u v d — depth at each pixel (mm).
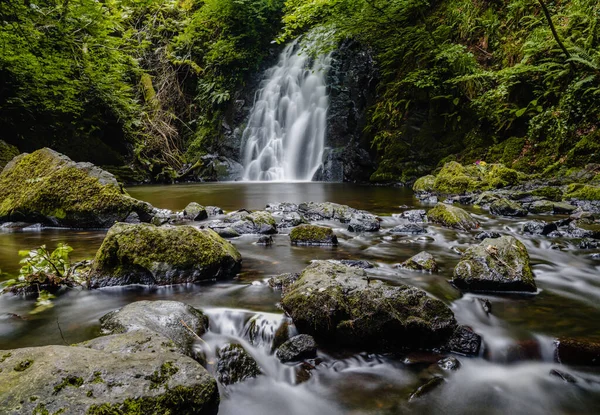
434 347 2229
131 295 2914
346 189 11281
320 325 2258
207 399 1550
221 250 3352
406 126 12766
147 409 1393
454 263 3672
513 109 10227
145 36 19672
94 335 2254
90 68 13961
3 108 12359
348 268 2840
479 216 6281
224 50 18281
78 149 14031
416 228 5129
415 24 13547
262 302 2713
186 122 19516
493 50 11758
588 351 2061
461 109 11695
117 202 5648
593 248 4211
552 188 7438
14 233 5258
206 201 8672
